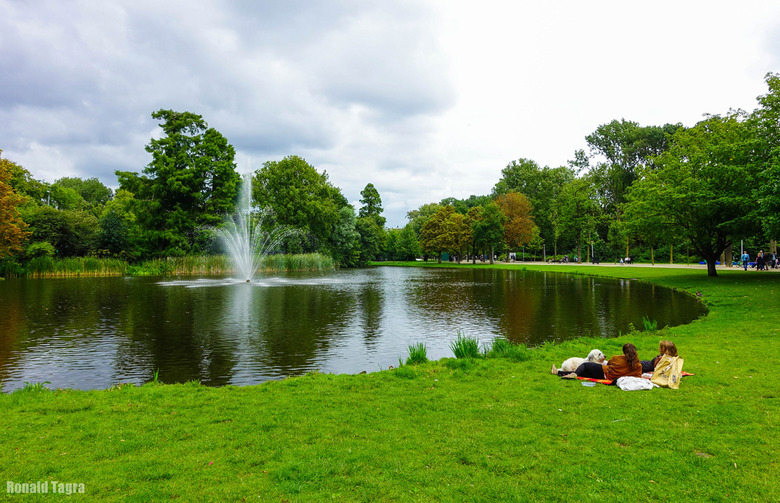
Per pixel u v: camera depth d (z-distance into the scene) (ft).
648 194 108.17
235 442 17.15
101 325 50.80
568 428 18.03
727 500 12.39
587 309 63.62
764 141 85.87
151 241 175.52
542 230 275.80
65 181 305.94
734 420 18.33
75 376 31.37
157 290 92.07
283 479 14.11
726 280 91.15
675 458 14.98
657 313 58.85
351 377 27.78
